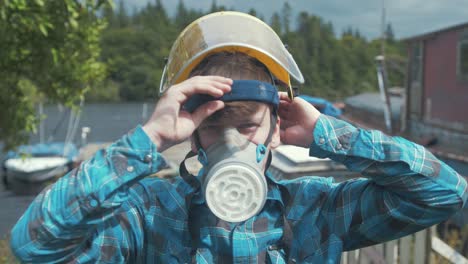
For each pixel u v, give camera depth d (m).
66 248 1.44
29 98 7.13
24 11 5.35
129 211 1.68
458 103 15.43
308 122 1.70
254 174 1.40
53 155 19.55
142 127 1.47
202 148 1.58
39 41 5.92
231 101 1.50
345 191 1.83
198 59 1.63
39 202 1.43
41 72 6.35
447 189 1.62
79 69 6.98
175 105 1.46
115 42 95.88
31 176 17.92
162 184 1.79
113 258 1.59
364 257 3.79
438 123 16.45
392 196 1.70
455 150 14.22
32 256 1.41
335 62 89.62
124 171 1.44
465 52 14.98
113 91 85.81
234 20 1.63
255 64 1.63
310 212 1.80
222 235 1.66
